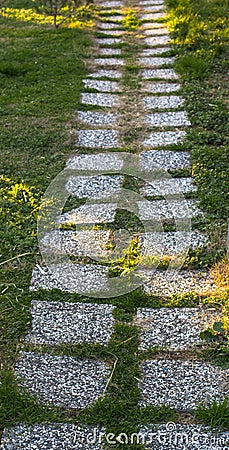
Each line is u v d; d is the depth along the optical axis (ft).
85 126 20.49
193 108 21.33
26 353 11.43
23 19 33.14
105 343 11.68
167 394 10.53
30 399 10.37
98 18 33.14
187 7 32.55
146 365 11.16
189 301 12.75
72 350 11.50
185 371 11.00
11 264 13.94
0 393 10.41
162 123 20.65
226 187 16.67
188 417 10.09
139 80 24.26
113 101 22.49
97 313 12.46
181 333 11.88
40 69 25.05
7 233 14.93
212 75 24.08
